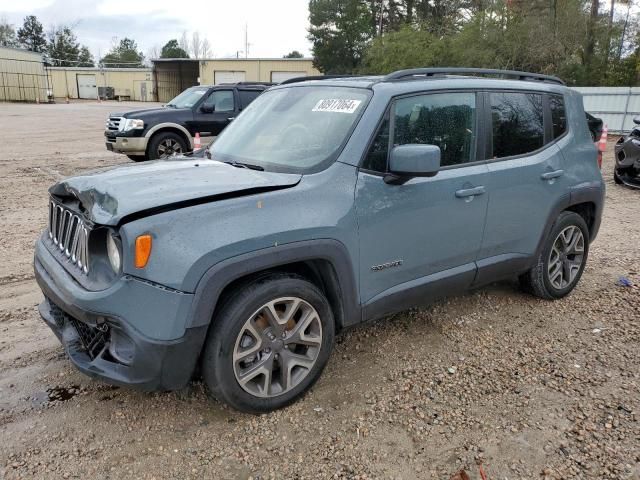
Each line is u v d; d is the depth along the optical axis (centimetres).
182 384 281
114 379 274
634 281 525
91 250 282
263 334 298
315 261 317
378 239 332
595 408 319
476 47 2872
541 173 424
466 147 385
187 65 6175
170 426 301
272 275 299
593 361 374
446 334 411
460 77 404
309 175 317
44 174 1118
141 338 262
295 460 276
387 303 348
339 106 355
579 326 428
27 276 526
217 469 269
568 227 462
